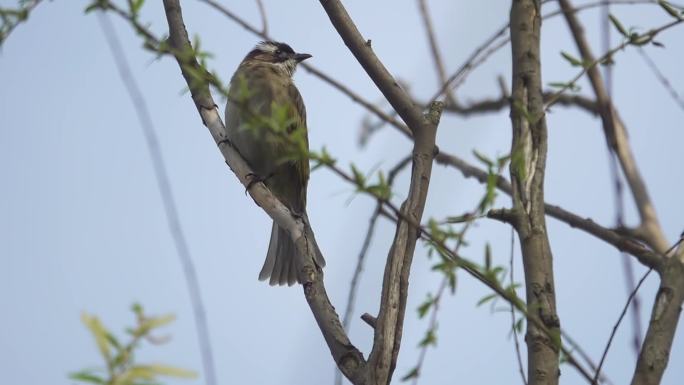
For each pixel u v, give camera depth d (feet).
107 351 14.89
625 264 17.99
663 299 20.85
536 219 21.25
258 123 18.62
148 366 14.76
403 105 24.49
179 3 27.68
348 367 21.57
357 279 27.07
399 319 21.44
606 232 29.99
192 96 28.76
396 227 22.33
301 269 23.98
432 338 22.50
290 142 18.47
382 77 24.97
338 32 25.72
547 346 19.85
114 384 14.55
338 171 18.37
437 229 19.33
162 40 21.35
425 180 23.03
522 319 21.01
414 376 22.48
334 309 22.77
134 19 20.99
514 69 23.08
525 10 23.62
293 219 25.55
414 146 23.93
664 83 24.63
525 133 22.00
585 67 22.98
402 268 21.71
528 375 19.83
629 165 32.35
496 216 21.36
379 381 20.99
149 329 15.29
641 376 19.97
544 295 20.51
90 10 20.97
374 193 18.57
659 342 20.27
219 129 28.14
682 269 21.29
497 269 19.06
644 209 31.55
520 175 21.13
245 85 18.89
